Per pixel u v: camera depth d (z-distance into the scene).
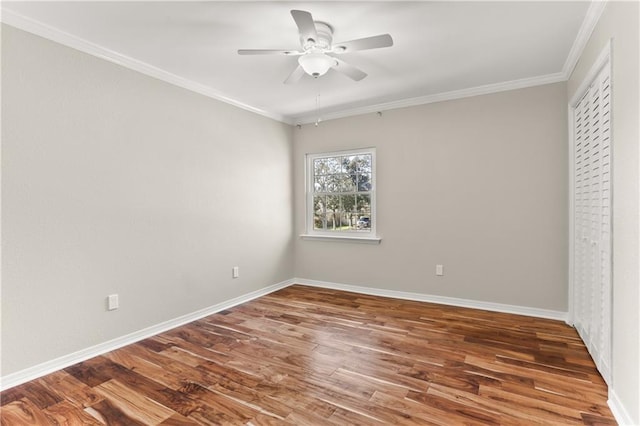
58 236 2.41
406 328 3.11
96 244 2.63
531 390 2.05
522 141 3.40
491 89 3.49
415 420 1.79
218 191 3.71
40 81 2.30
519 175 3.42
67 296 2.46
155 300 3.07
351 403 1.95
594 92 2.33
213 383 2.19
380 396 2.01
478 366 2.36
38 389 2.13
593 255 2.42
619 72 1.77
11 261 2.19
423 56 2.79
